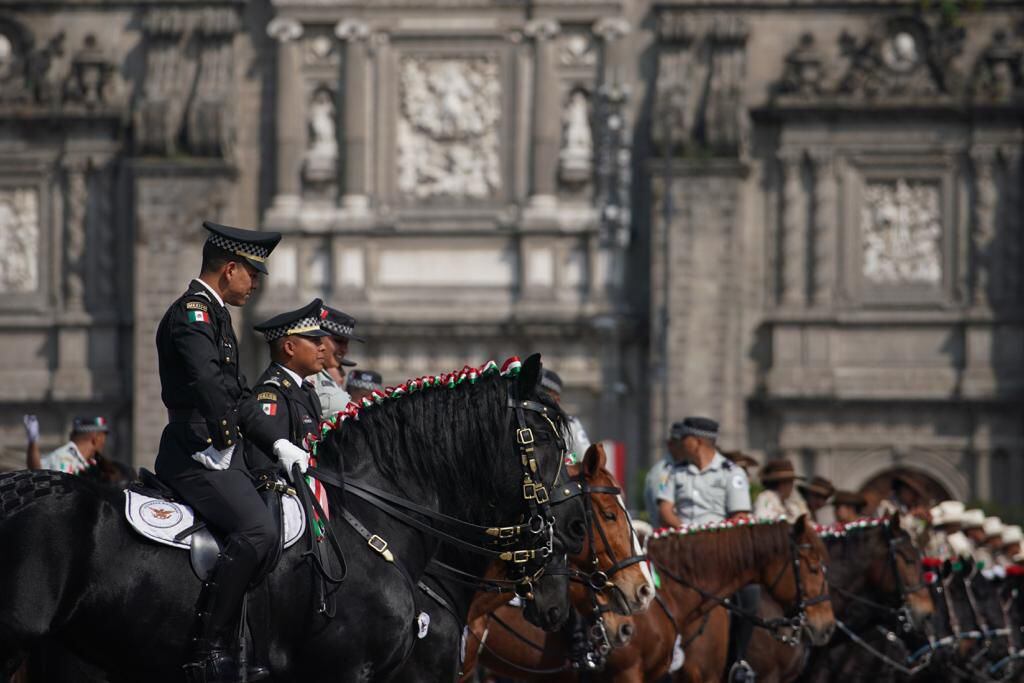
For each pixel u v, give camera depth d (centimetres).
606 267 15525
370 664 3338
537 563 3475
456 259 15700
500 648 4719
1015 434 15325
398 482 3456
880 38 15500
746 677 5266
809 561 5138
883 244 15575
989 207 15438
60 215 16050
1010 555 9175
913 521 7300
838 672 6078
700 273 15250
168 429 3325
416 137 15775
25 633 3008
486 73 15762
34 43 16038
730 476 5791
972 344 15388
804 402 15300
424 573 3547
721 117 15250
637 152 15800
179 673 3162
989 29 15638
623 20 15575
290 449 3372
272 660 3262
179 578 3152
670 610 4897
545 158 15588
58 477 3131
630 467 15475
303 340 3819
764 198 15700
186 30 15788
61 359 15888
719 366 15212
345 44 15738
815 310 15438
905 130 15525
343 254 15612
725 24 15412
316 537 3294
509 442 3459
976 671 7262
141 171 15462
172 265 15462
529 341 15500
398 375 15525
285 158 15688
